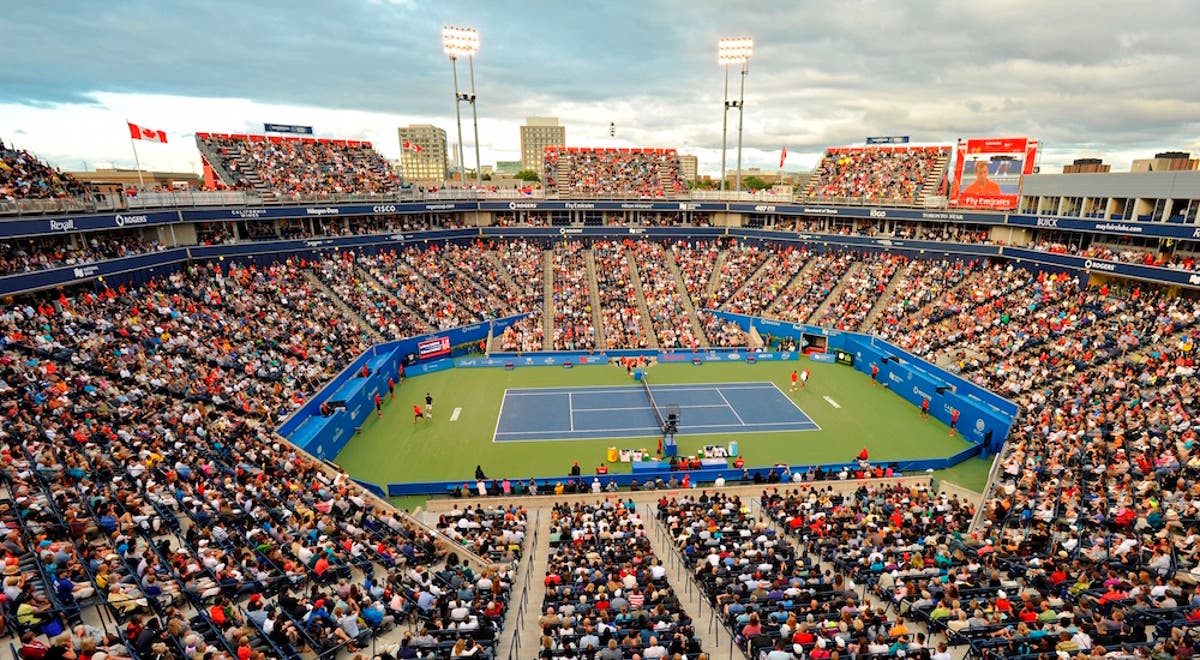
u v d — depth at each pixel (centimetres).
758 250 7331
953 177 6244
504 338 5847
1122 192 4753
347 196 6156
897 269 6234
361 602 1798
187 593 1669
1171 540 2109
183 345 3956
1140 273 4447
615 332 5969
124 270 4266
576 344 5766
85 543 1814
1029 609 1661
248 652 1389
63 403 2770
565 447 3912
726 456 3712
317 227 6169
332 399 4078
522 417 4419
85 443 2492
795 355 5831
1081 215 5150
